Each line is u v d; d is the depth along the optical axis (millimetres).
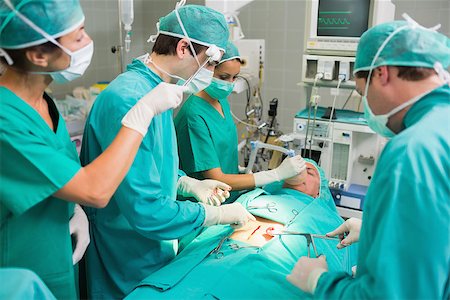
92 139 1514
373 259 972
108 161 1231
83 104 3381
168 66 1602
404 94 1089
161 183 1617
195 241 1775
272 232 1771
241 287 1407
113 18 3902
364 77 1169
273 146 2270
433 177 963
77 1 1219
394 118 1144
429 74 1070
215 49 1562
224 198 1894
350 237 1549
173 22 1555
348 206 2332
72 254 1428
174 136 1673
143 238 1604
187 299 1364
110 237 1597
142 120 1308
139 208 1414
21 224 1276
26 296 983
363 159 2363
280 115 3691
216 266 1512
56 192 1199
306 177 2221
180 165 2230
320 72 2312
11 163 1169
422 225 940
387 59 1084
